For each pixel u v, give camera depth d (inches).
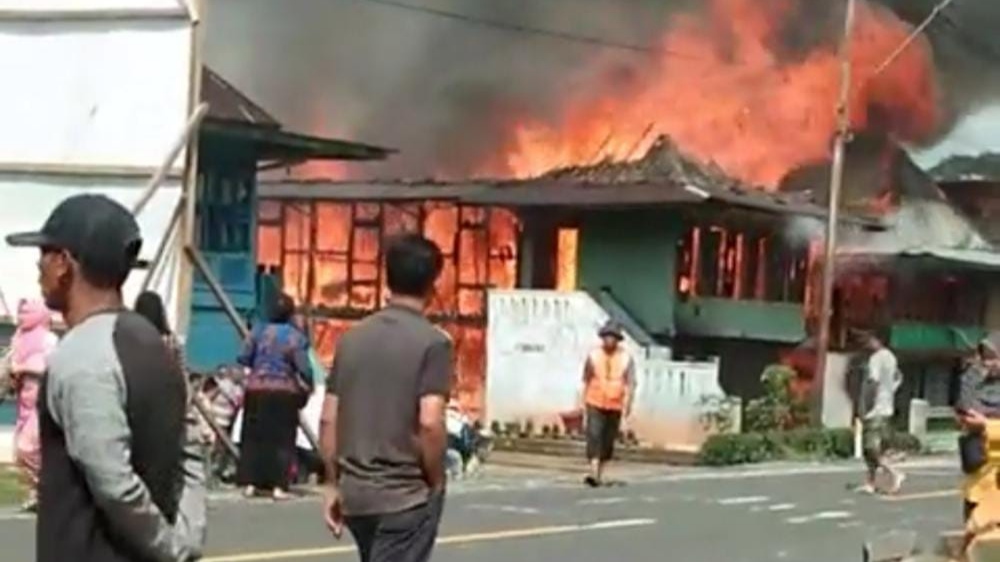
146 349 170.4
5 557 429.4
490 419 1015.6
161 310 368.5
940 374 1478.8
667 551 527.5
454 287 1218.6
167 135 605.0
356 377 272.7
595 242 1162.6
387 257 280.7
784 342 1227.2
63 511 167.9
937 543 419.2
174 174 601.9
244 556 459.8
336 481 275.9
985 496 389.4
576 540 541.0
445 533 538.3
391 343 272.1
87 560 167.2
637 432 949.8
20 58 623.8
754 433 988.6
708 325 1159.0
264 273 853.2
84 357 166.9
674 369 952.3
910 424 1254.9
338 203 1274.6
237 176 848.9
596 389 752.3
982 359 421.4
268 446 594.6
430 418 269.9
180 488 174.9
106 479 164.6
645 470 860.0
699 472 866.1
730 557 523.2
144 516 166.6
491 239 1209.4
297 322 732.7
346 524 275.3
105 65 613.9
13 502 534.6
